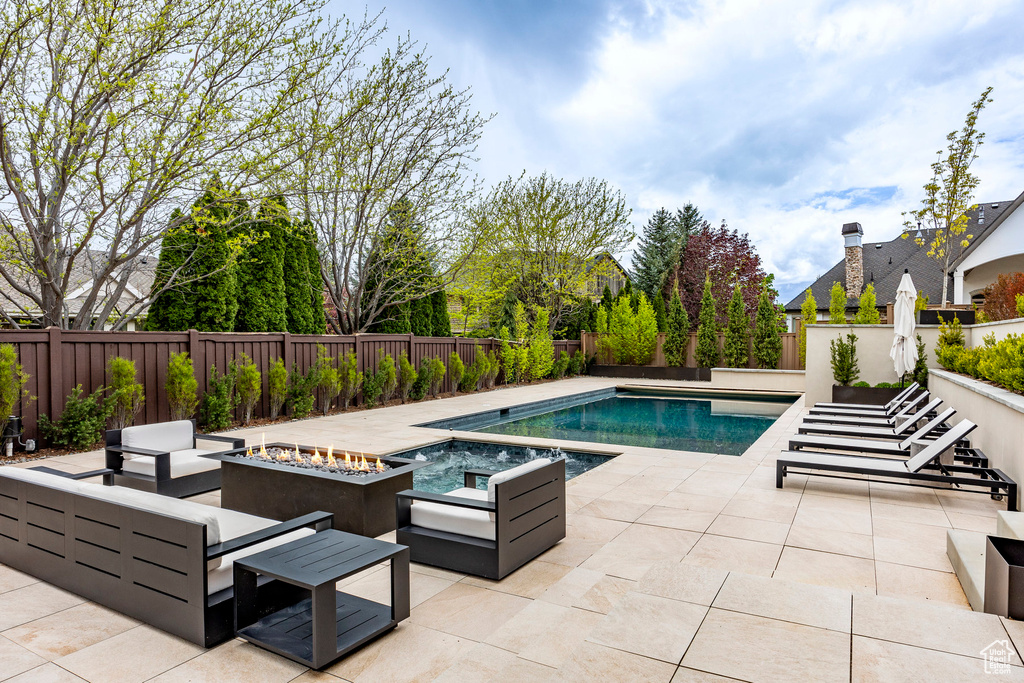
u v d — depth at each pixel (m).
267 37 9.98
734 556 4.08
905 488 5.98
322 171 13.20
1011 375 6.12
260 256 12.70
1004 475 5.24
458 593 3.49
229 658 2.78
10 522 3.91
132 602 3.17
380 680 2.60
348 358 12.12
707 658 2.29
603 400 16.66
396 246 15.12
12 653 2.82
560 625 3.08
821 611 2.72
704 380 20.84
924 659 2.27
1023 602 2.66
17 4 7.75
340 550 3.05
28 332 7.42
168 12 8.80
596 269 22.31
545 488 4.17
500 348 18.23
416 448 8.26
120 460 5.46
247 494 5.03
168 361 9.09
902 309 11.46
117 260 9.38
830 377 13.28
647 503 5.40
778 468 5.94
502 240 20.83
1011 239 16.86
